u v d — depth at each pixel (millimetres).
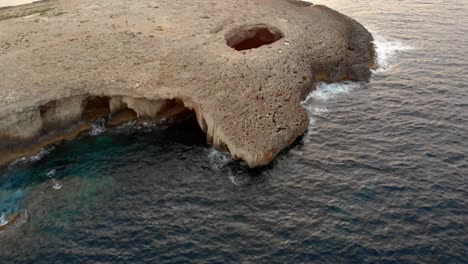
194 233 32125
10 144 41188
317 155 39562
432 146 39406
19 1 67312
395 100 46719
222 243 31109
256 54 49469
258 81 45750
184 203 35094
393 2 75000
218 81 45000
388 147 39719
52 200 36156
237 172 38281
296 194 35188
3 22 56000
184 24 54531
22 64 46156
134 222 33438
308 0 77500
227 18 56250
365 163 37969
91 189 37125
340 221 32281
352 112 45406
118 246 31422
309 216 32969
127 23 54312
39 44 49531
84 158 41031
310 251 30016
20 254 31312
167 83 44469
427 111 44375
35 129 42281
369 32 62250
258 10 60219
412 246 29844
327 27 59062
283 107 43750
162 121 45906
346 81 51625
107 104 46000
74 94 43562
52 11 59188
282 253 30016
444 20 65688
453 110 44219
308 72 49844
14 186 37938
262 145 39312
